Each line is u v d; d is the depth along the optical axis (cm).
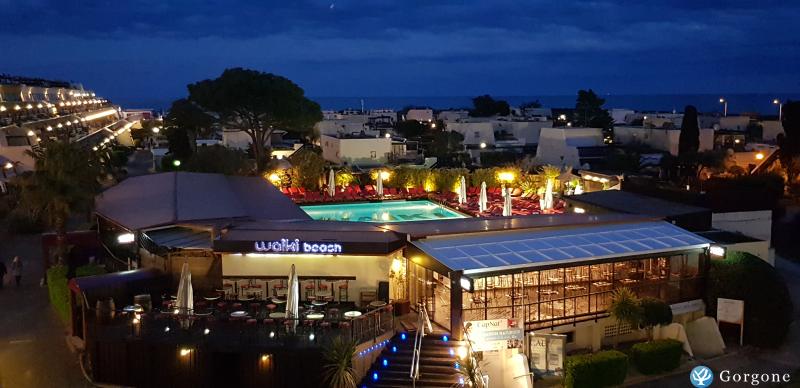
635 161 7538
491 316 2541
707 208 3678
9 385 2242
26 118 8750
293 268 2312
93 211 3541
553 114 14238
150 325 2292
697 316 2878
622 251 2697
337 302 2702
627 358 2439
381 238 2602
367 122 12500
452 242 2709
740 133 8900
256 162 6956
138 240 2978
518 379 2322
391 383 2211
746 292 2766
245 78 6931
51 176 3319
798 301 3350
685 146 7606
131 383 2280
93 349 2300
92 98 15938
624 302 2572
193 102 7200
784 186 5800
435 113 15062
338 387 2103
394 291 2734
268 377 2209
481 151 8912
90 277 2580
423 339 2400
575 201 4066
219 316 2303
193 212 3203
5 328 2762
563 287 2602
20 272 3372
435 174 5812
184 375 2247
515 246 2686
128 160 9094
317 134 10106
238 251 2589
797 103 6122
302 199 5344
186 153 7144
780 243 4547
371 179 6094
